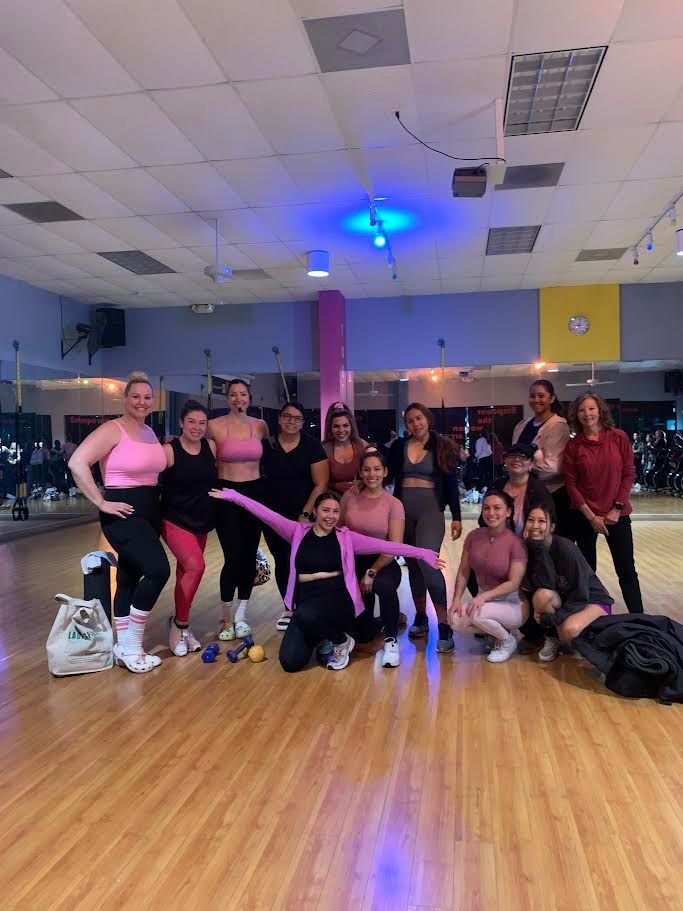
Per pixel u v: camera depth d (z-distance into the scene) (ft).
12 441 29.22
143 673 11.66
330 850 6.52
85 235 24.00
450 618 12.13
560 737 8.91
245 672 11.63
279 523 12.20
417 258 27.61
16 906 5.83
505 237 25.04
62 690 10.95
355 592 11.71
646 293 32.48
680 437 32.40
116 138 16.44
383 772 8.04
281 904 5.78
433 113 15.48
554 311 33.17
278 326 35.24
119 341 35.86
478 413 33.91
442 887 5.94
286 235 24.32
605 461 12.59
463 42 12.71
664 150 17.70
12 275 29.40
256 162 18.02
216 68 13.41
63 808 7.39
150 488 11.92
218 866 6.31
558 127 16.31
